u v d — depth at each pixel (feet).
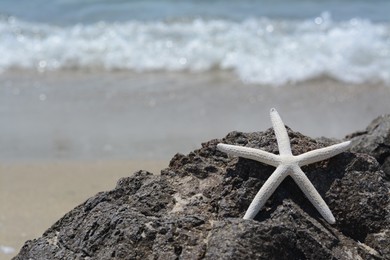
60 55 65.77
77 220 21.84
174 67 63.41
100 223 20.88
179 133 48.60
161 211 21.21
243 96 56.39
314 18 73.56
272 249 19.03
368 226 20.99
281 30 69.72
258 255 18.74
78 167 42.83
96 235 20.63
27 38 68.74
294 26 70.74
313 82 59.77
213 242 18.95
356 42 65.72
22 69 63.52
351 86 58.70
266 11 75.82
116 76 61.87
